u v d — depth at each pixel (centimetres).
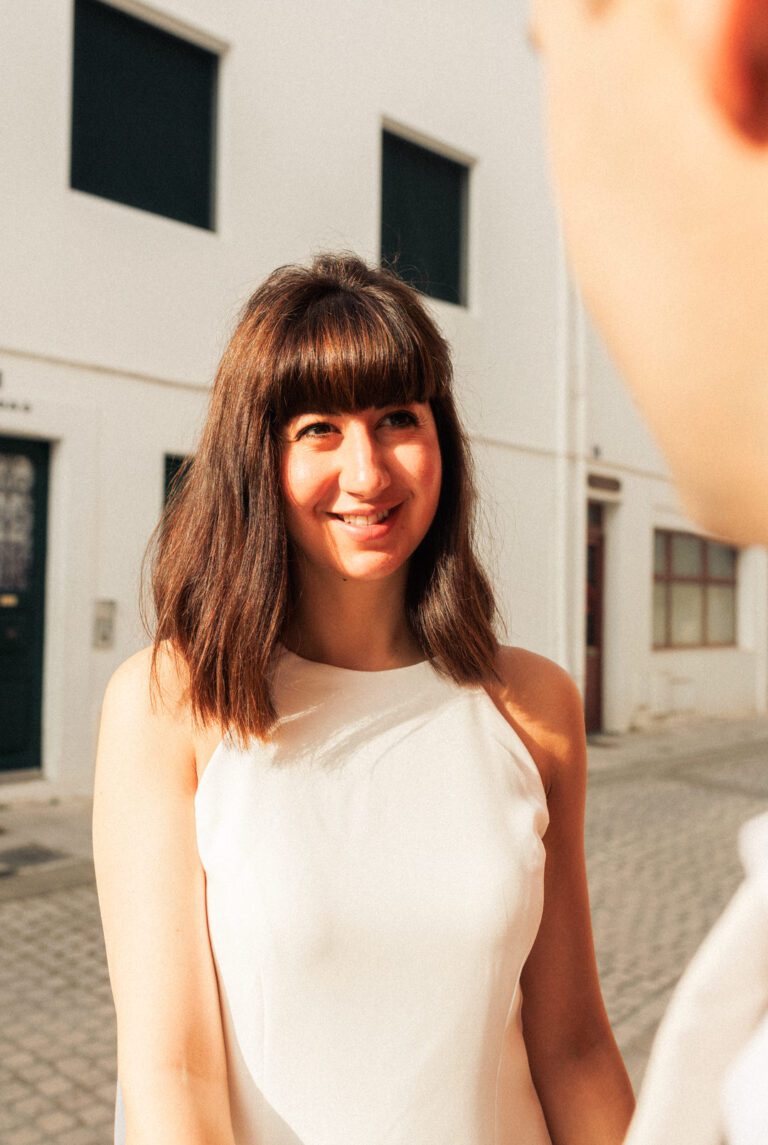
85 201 613
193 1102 82
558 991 105
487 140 885
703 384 23
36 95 588
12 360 586
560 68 25
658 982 359
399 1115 89
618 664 1045
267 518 100
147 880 92
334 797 97
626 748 934
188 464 113
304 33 730
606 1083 101
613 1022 326
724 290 22
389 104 795
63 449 611
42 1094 276
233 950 91
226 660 96
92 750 623
